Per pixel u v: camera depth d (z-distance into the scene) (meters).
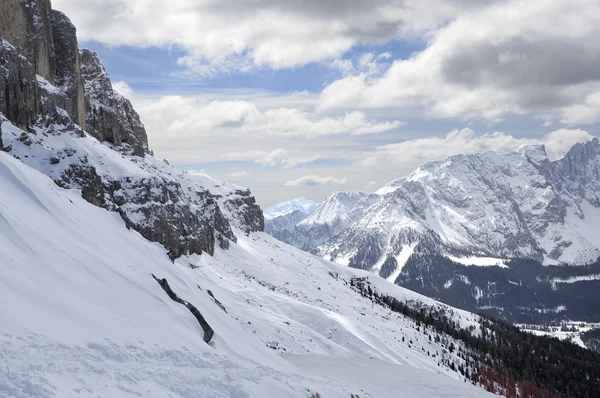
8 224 34.19
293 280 160.88
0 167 44.28
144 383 23.28
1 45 81.44
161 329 33.62
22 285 28.41
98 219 52.72
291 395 30.39
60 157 77.88
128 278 39.12
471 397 49.72
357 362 64.06
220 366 30.58
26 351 21.84
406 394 47.84
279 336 85.31
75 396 19.31
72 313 28.62
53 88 98.06
